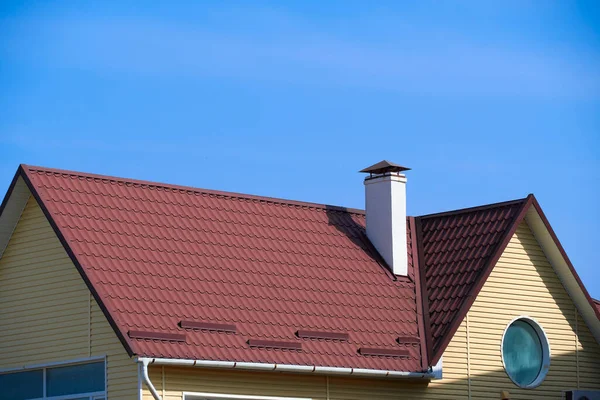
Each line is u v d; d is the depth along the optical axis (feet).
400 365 104.06
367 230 117.19
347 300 107.45
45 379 99.25
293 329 100.73
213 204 108.99
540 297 114.73
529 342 114.01
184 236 103.19
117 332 90.17
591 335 117.50
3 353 102.17
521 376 112.47
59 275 99.45
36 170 100.12
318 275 108.17
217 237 105.40
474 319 110.32
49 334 99.04
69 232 96.37
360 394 103.55
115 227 99.60
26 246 102.63
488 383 109.81
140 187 105.50
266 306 101.24
